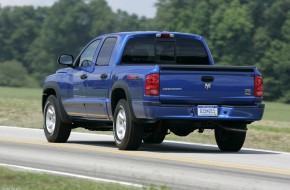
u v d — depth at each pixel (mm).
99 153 27062
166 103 27078
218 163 23891
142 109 27141
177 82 27109
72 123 32625
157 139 32906
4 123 47469
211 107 27516
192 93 27266
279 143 35344
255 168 22625
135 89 27500
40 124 46625
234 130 27641
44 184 18578
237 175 20875
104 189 17562
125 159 24984
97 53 30688
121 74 28422
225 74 27641
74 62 32125
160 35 30078
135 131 27750
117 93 29000
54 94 33781
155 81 26891
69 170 21984
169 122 27375
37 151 27891
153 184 18219
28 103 71062
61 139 32531
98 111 29984
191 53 30578
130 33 29891
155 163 23797
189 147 31125
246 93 27938
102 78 29625
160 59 30062
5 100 78500
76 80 31422
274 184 19109
